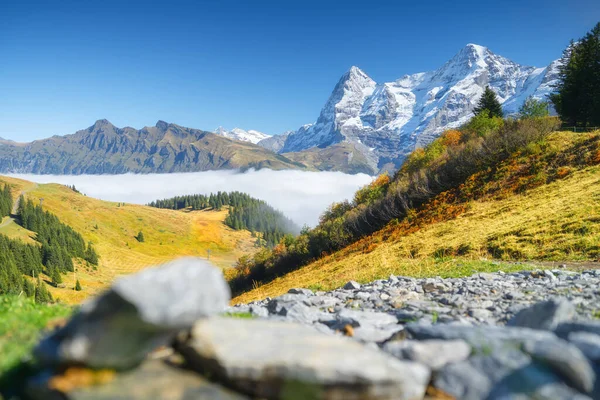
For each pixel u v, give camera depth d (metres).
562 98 81.69
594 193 34.41
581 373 4.61
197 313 3.93
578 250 24.33
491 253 29.11
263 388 3.97
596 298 10.19
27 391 3.85
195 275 4.10
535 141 53.91
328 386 3.92
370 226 60.41
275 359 4.05
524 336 5.41
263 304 14.54
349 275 31.09
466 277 17.64
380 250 41.94
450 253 31.86
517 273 17.69
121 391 3.72
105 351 3.70
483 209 43.88
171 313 3.69
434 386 4.93
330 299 13.45
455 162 59.28
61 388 3.58
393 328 7.92
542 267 21.11
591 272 16.05
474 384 4.82
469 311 9.72
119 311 3.60
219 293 4.23
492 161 55.06
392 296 13.29
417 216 52.19
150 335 3.78
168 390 3.86
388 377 4.05
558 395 4.50
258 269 77.56
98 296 3.95
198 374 4.22
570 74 81.81
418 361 5.15
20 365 4.24
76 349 3.63
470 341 5.51
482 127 71.75
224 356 4.09
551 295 11.23
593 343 5.19
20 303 6.68
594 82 76.00
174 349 4.59
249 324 5.21
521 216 35.84
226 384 4.06
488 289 13.27
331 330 8.21
